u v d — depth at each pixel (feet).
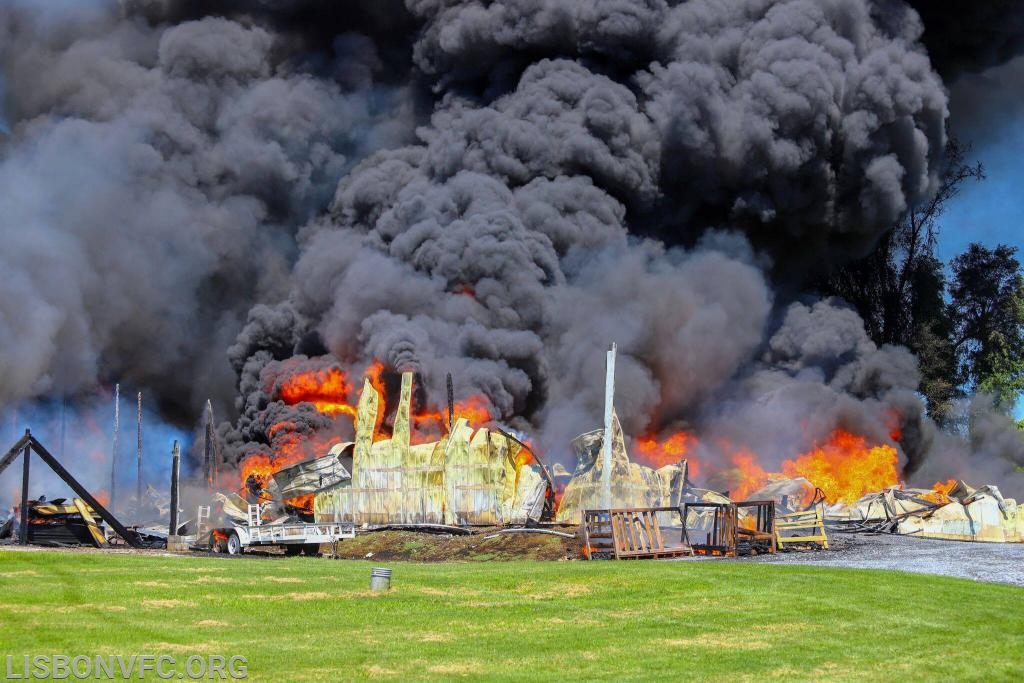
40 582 60.64
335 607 56.29
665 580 64.34
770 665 45.96
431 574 67.72
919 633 51.55
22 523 102.32
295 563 75.92
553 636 50.65
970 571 72.64
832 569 68.90
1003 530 108.27
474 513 107.65
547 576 66.28
